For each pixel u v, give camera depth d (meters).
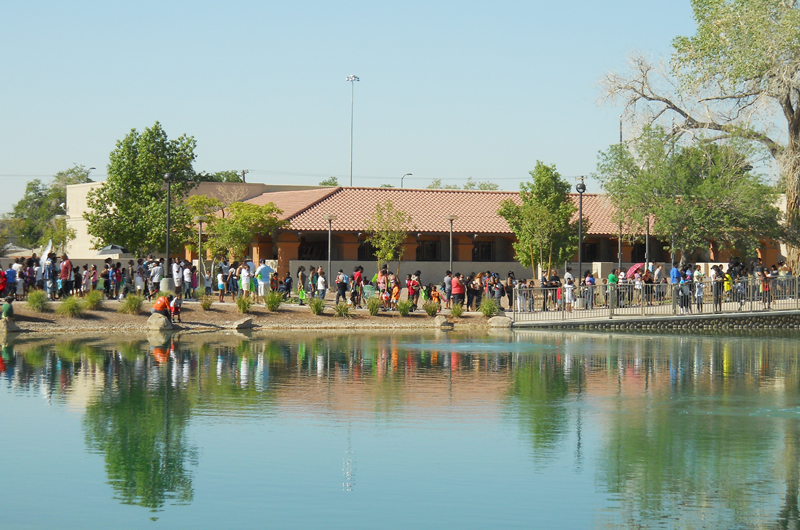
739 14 38.59
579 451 11.02
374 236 45.53
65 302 29.19
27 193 99.50
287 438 11.59
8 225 98.31
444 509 8.56
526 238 43.56
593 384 16.78
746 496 9.12
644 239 48.88
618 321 31.72
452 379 17.27
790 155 39.66
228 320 30.84
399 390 15.74
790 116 40.19
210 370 18.28
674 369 19.28
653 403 14.60
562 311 33.50
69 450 10.84
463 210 50.88
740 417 13.39
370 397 14.94
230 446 11.10
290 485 9.36
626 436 11.91
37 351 21.81
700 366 19.91
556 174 44.19
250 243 48.72
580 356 21.88
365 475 9.77
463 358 21.17
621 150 43.62
